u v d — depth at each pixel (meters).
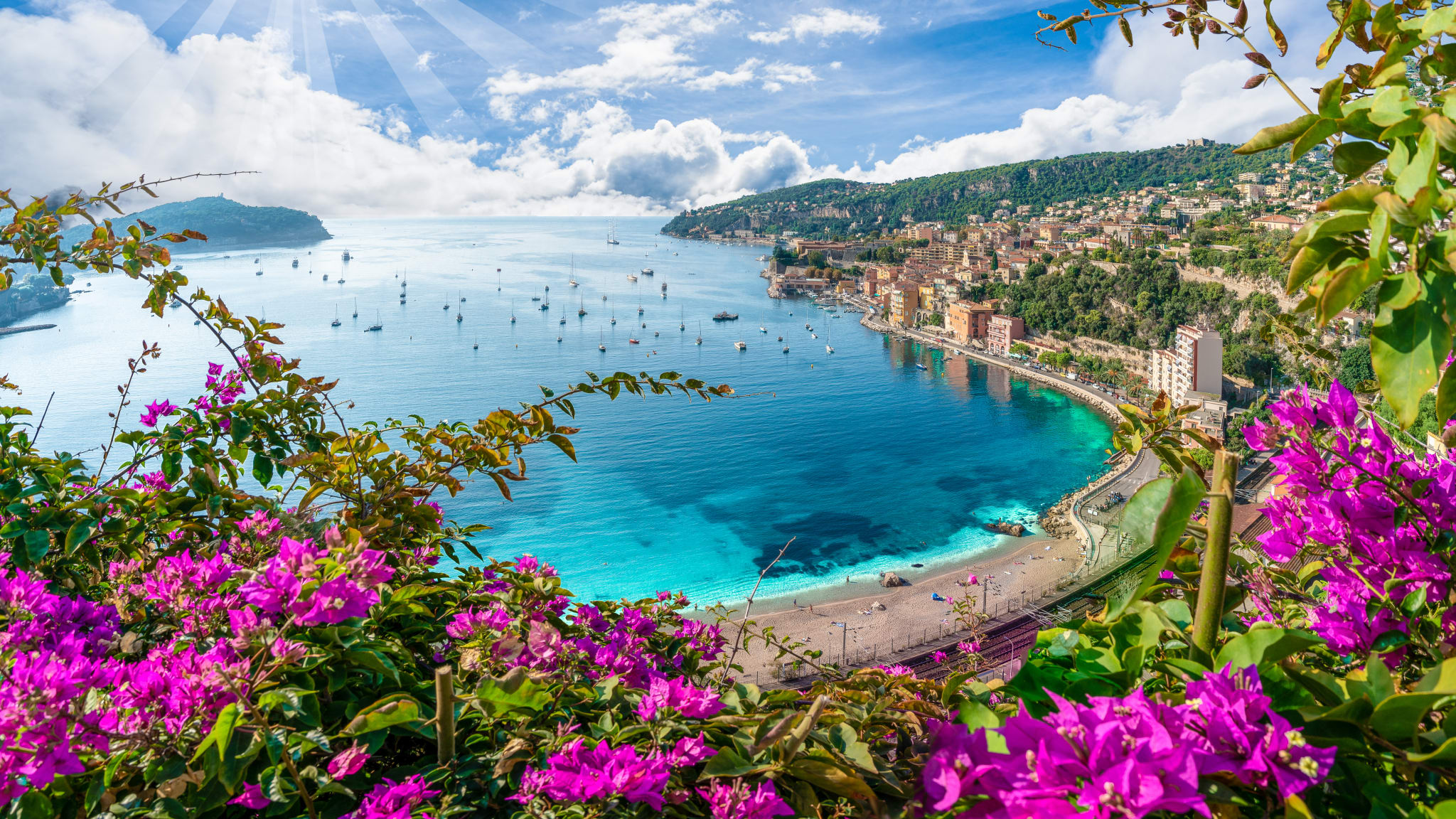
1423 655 1.03
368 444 1.76
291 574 1.04
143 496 1.71
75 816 0.98
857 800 0.93
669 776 1.02
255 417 1.82
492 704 1.10
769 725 1.03
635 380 1.63
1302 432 1.13
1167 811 0.67
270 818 1.01
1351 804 0.73
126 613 1.40
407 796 0.97
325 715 1.11
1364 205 0.73
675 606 1.67
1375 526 1.07
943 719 1.02
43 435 43.19
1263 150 0.82
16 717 0.87
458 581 1.61
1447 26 0.72
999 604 29.17
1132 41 1.04
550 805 0.99
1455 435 1.05
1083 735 0.69
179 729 0.97
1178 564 1.04
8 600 1.28
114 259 1.99
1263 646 0.77
